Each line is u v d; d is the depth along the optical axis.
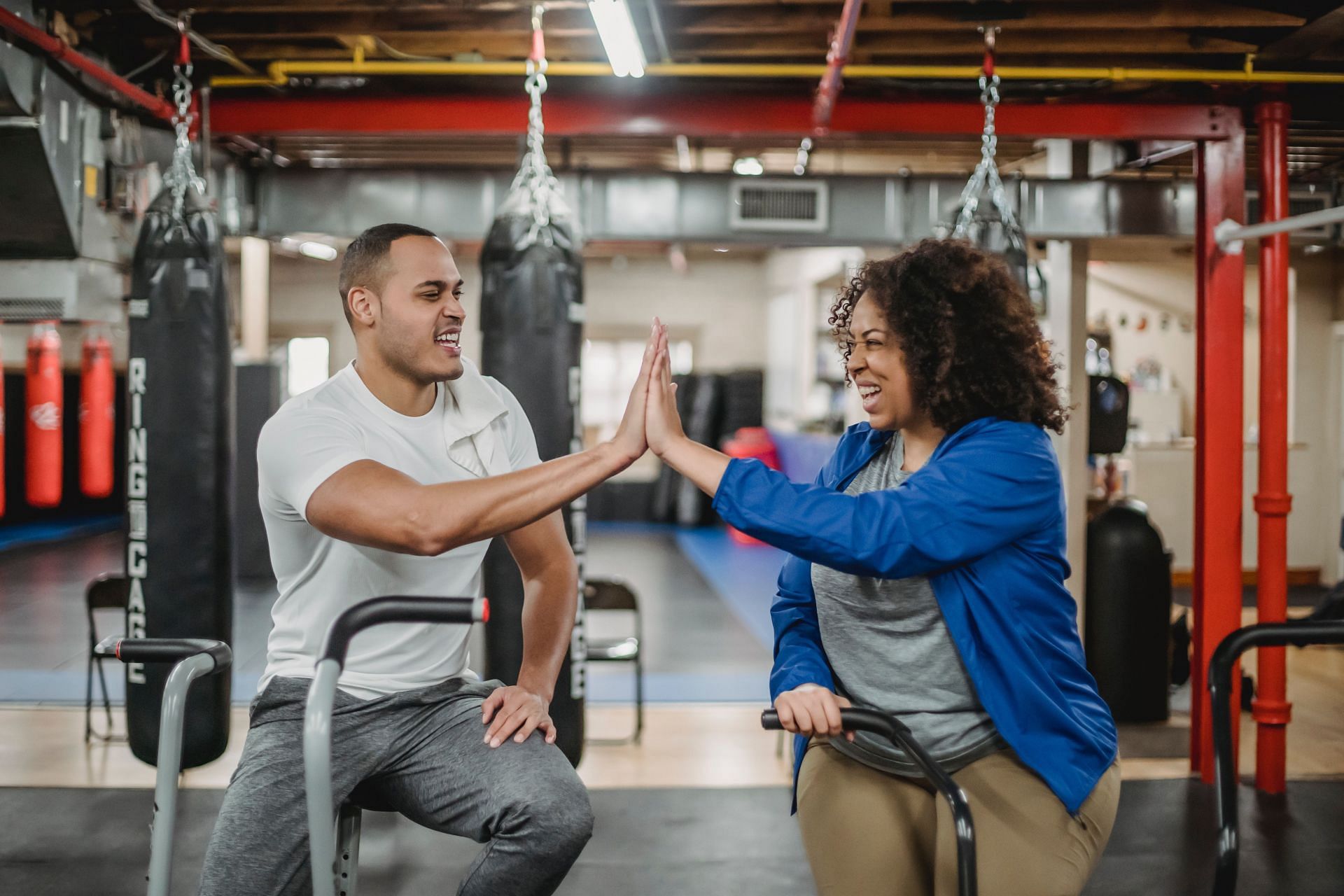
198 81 3.94
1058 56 3.93
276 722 1.86
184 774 4.11
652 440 1.67
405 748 1.88
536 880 1.76
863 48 3.77
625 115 3.99
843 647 1.75
